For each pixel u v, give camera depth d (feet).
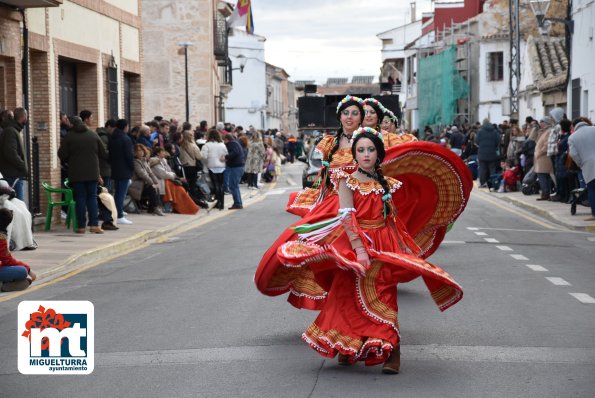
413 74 258.37
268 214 76.18
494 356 24.79
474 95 186.70
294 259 22.99
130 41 89.15
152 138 78.89
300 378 22.68
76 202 57.67
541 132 81.82
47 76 66.08
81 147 57.11
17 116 50.78
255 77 280.31
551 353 25.09
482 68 180.14
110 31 82.28
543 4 160.76
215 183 81.71
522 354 25.00
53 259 45.73
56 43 67.87
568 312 31.01
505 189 94.63
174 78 152.76
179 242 56.49
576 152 62.44
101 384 22.56
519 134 97.66
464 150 121.49
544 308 31.76
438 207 26.00
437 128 207.92
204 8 152.15
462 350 25.50
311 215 24.88
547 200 80.89
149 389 21.98
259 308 32.14
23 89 61.36
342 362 23.88
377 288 22.89
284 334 27.78
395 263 22.31
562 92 114.01
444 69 196.95
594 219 62.95
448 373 23.04
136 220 67.72
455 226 62.23
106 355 25.50
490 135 100.89
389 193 23.34
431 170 25.36
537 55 134.92
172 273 41.86
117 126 63.72
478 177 107.14
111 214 60.39
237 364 24.20
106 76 80.84
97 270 44.11
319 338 22.79
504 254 46.73
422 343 26.40
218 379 22.71
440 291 23.34
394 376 22.80
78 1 72.90
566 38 108.17
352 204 23.24
